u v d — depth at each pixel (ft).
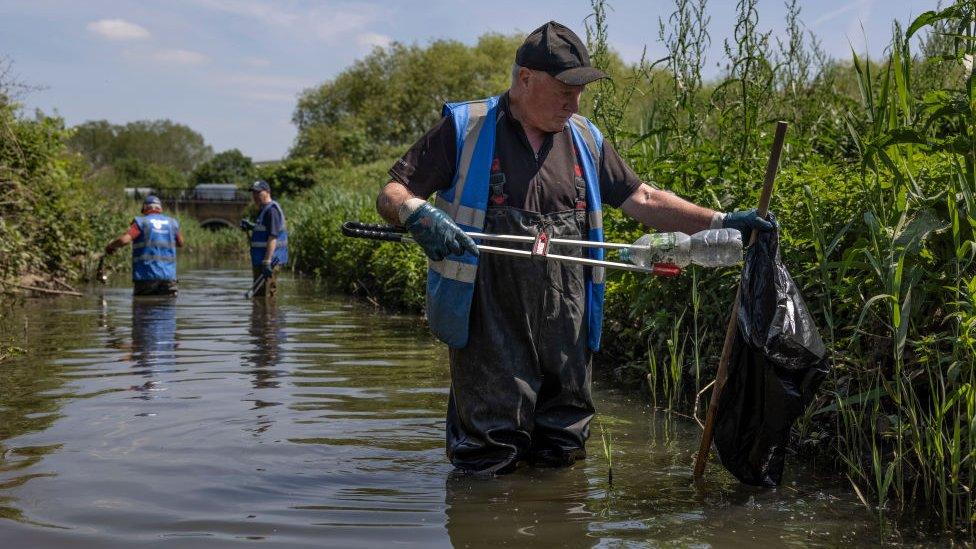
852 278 11.54
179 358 20.68
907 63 11.50
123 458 11.72
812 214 11.96
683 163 17.17
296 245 63.82
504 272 10.82
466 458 11.12
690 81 18.31
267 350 22.08
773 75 17.54
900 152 12.00
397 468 11.35
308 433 13.19
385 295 35.47
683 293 16.25
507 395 10.94
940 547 8.54
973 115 10.52
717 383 10.67
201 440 12.74
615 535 8.81
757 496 10.18
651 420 14.21
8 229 35.29
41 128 41.60
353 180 127.65
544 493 10.27
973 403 9.21
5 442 12.53
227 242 116.37
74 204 46.34
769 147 18.12
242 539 8.70
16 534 8.80
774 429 10.30
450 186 11.03
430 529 9.02
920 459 9.77
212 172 340.18
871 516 9.48
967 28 11.05
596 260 10.51
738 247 10.28
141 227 39.58
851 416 11.30
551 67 10.41
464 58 214.69
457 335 10.82
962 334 9.53
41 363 19.85
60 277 44.65
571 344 11.22
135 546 8.48
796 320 10.32
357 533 8.88
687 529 9.00
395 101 217.56
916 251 10.48
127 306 34.58
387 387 16.94
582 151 11.32
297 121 240.53
